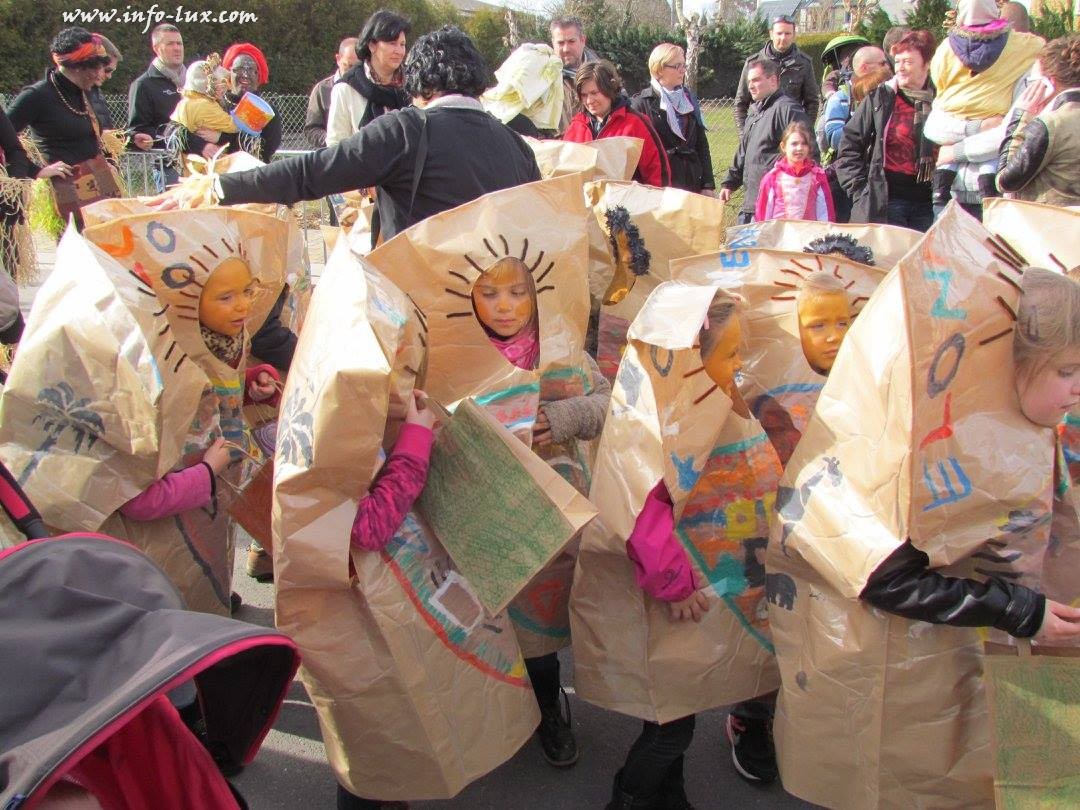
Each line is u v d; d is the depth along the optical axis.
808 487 2.21
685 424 2.39
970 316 2.01
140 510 2.48
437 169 3.03
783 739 2.36
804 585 2.29
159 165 8.34
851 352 2.13
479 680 2.44
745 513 2.57
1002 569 2.10
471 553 2.37
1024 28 7.28
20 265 6.33
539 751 3.13
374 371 2.08
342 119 5.60
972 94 5.94
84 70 6.97
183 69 8.88
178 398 2.45
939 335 1.98
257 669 1.82
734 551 2.57
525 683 2.58
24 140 6.91
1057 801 2.10
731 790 2.97
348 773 2.41
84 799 1.52
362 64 5.65
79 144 7.05
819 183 6.03
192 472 2.58
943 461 2.03
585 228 2.85
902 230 3.19
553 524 2.27
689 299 2.38
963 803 2.21
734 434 2.56
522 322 2.76
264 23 21.23
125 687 1.36
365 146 3.00
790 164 6.03
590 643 2.58
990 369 2.05
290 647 1.53
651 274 3.59
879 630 2.15
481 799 2.92
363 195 5.17
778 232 3.29
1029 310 2.02
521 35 25.22
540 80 5.41
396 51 5.52
